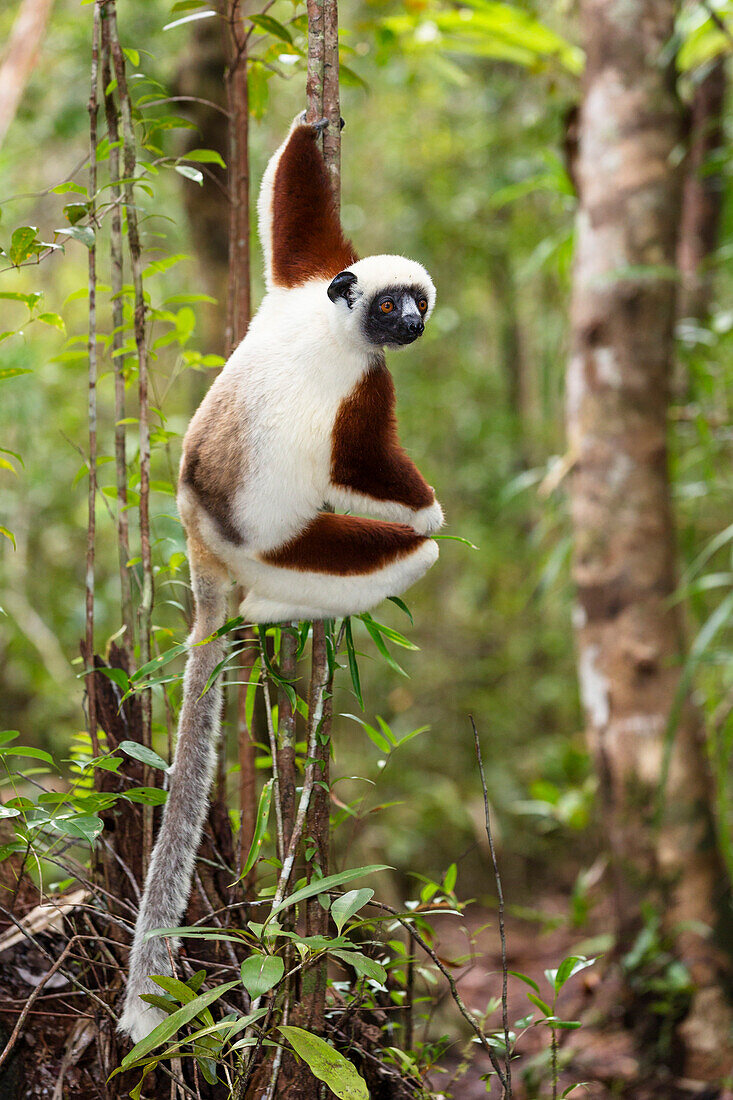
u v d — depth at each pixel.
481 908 8.32
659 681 5.38
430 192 9.70
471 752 9.95
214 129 5.95
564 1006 5.66
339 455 2.98
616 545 5.45
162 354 7.33
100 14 3.20
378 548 3.04
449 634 10.62
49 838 3.12
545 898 8.65
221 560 3.07
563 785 9.45
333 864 3.21
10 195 7.95
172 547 3.67
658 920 5.25
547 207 9.66
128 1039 2.86
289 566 2.99
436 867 8.97
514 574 10.67
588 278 5.54
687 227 6.67
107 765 2.86
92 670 3.11
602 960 5.56
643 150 5.41
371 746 9.23
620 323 5.42
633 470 5.44
